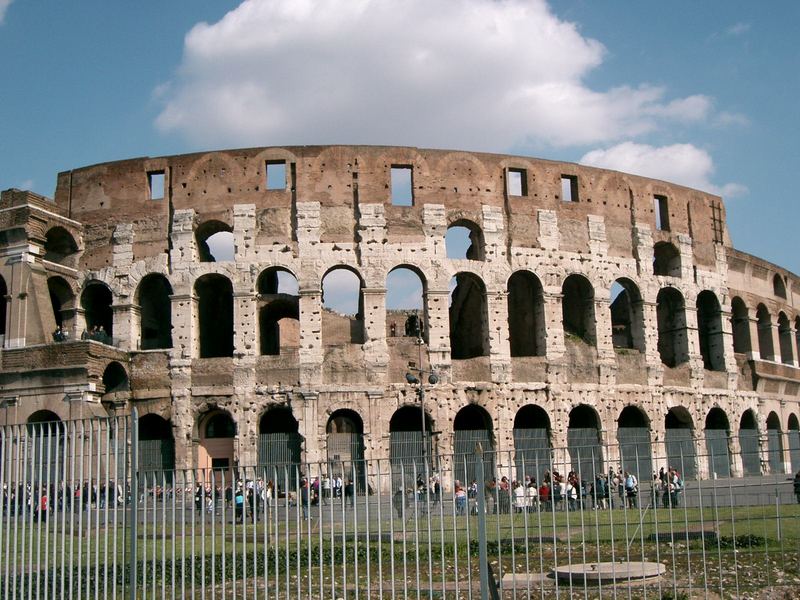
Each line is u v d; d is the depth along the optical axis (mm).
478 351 78938
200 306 76812
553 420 71750
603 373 74688
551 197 75875
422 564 28906
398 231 71312
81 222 72750
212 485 23844
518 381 71625
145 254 71250
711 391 81250
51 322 67875
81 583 24938
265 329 79438
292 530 30281
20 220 67875
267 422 77438
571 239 75875
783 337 97625
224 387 68438
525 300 79000
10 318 67000
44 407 64750
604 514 33906
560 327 73688
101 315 77688
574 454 71312
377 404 68375
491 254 72875
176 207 71500
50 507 25328
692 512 35469
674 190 83062
